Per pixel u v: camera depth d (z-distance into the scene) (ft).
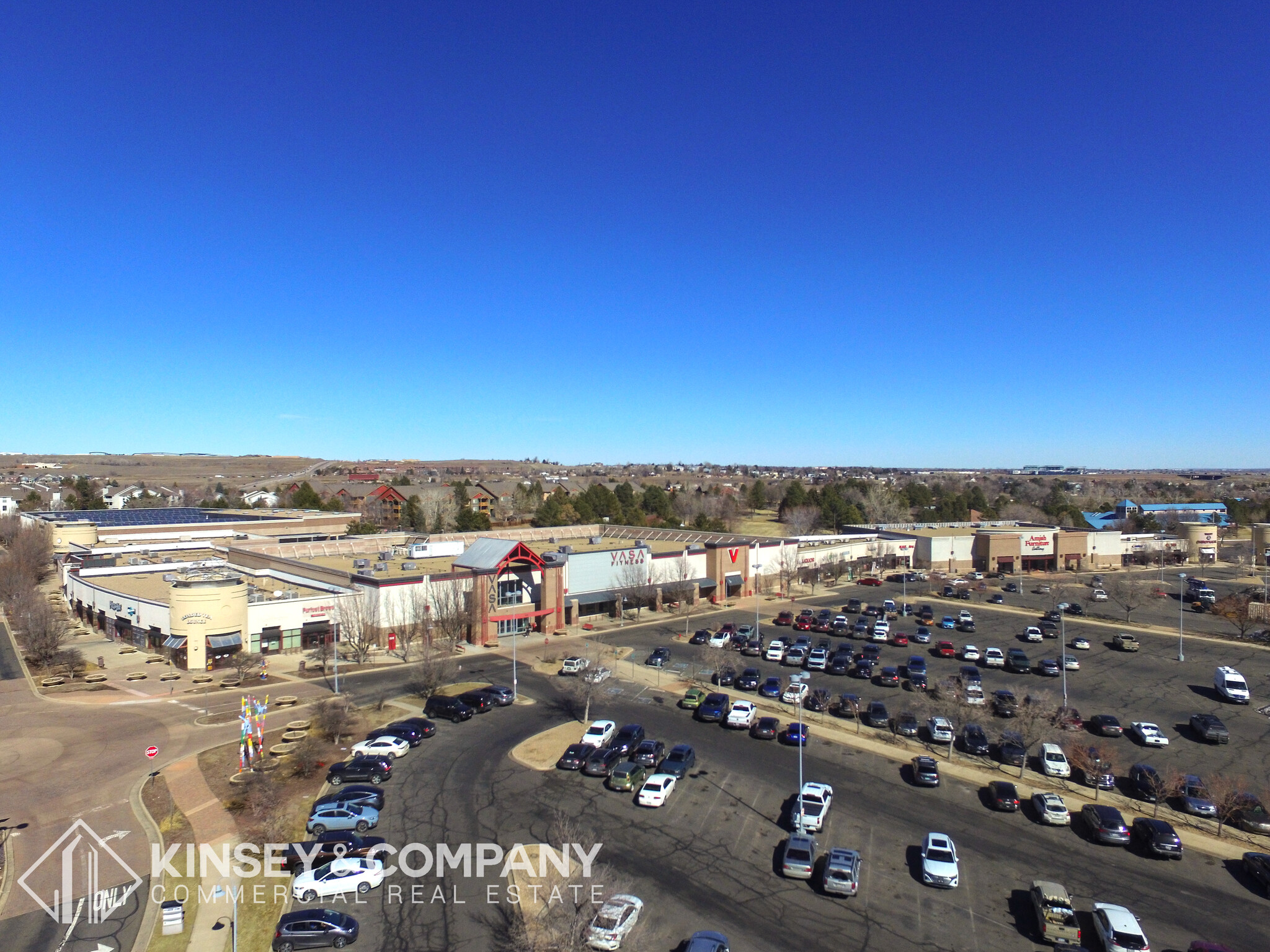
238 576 218.59
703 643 232.32
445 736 151.74
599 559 273.54
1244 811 120.26
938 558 400.67
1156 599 328.08
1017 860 107.45
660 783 124.47
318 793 124.67
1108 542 433.48
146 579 264.52
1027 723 151.23
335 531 426.51
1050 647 242.99
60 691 178.70
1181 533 458.09
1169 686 200.13
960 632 263.49
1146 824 112.88
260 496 654.12
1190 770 143.33
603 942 83.97
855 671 207.10
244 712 131.23
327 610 221.46
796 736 152.15
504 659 213.05
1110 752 141.79
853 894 97.04
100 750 141.38
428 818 115.85
